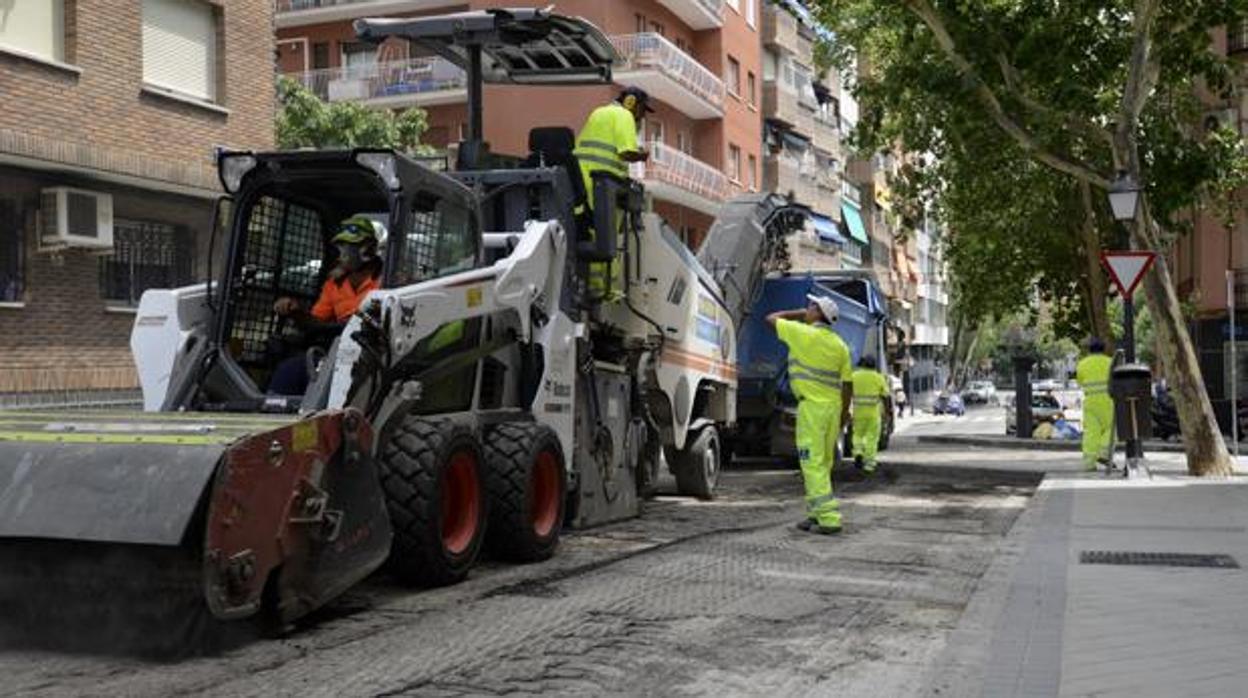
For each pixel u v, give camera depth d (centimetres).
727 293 1577
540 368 970
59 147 1541
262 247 854
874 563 933
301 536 639
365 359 738
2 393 1492
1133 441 1606
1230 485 1492
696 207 3828
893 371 2591
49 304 1577
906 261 7931
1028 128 1869
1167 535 1038
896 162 7044
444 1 3691
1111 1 1702
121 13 1681
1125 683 555
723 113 4044
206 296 812
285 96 3016
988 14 1688
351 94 3709
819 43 2680
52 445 614
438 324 806
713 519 1209
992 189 2762
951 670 601
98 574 612
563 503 956
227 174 823
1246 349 3412
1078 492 1406
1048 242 2989
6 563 622
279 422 641
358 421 682
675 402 1297
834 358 1113
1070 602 746
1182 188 1875
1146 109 2103
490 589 798
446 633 670
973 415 6738
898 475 1811
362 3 3725
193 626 611
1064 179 2728
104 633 617
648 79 3466
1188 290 3672
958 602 782
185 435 614
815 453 1110
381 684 565
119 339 1683
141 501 578
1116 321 5316
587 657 623
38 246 1558
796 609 753
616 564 906
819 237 4647
